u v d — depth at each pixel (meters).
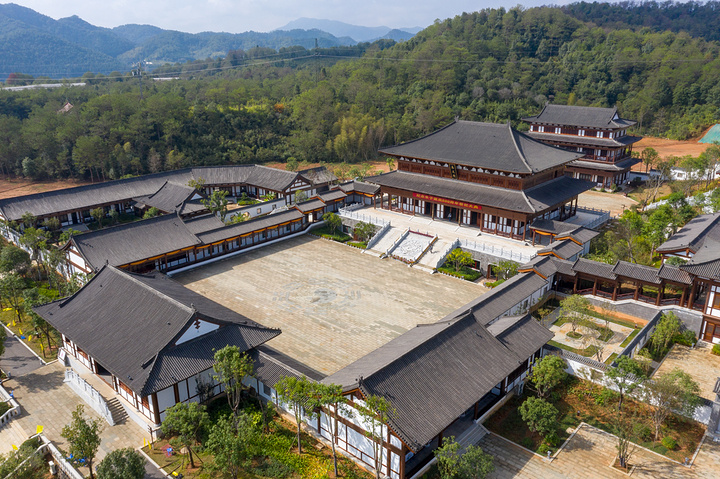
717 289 49.81
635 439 39.00
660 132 160.00
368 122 148.25
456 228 80.62
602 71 184.25
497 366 40.94
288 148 149.50
